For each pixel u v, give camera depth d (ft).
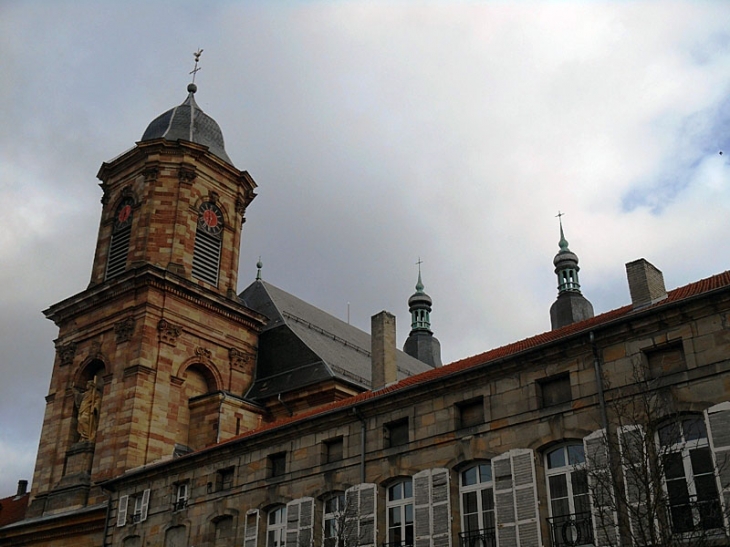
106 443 131.03
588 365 71.26
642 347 68.28
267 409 145.07
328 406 102.37
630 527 62.18
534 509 69.72
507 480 72.64
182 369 140.77
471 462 76.84
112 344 141.28
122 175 162.30
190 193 155.63
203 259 155.53
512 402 75.05
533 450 71.82
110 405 134.51
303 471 89.92
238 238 163.73
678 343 66.90
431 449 79.46
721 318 64.59
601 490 61.93
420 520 77.41
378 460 83.51
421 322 272.72
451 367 94.22
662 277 82.07
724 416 61.77
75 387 144.05
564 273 243.60
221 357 148.97
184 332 143.74
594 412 69.26
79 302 148.77
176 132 163.94
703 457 62.64
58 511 130.21
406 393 82.69
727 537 58.13
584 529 66.54
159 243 149.48
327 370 144.15
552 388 73.87
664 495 60.03
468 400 78.69
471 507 75.66
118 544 108.17
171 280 142.82
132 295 142.20
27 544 131.34
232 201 164.55
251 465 95.91
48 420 144.66
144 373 134.51
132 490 111.24
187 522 100.01
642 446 59.31
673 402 64.75
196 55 181.16
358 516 82.23
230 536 94.79
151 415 132.67
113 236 159.12
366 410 86.33
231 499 96.12
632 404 66.80
